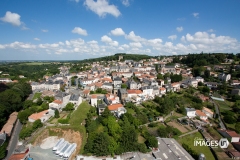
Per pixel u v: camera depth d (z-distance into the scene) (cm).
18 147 7550
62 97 11600
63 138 8250
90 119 8862
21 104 11494
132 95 12688
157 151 6662
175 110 11056
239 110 10838
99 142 6912
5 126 9038
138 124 8644
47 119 9838
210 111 10725
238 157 6500
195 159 6388
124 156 6719
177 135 8106
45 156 7094
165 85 15288
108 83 15725
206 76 19038
